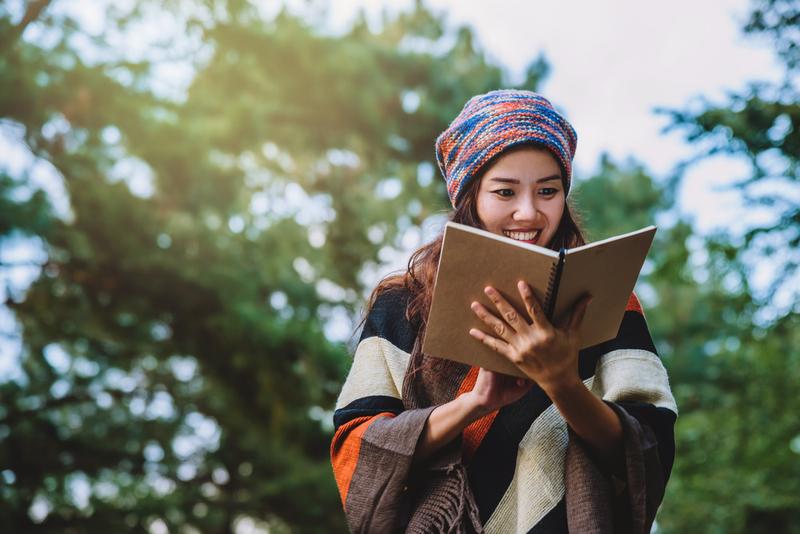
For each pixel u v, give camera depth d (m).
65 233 10.84
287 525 15.42
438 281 1.84
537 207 2.10
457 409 1.96
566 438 2.05
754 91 5.77
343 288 14.72
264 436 12.78
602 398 2.12
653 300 19.78
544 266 1.79
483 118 2.15
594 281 1.83
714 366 12.94
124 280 11.18
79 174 10.78
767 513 12.72
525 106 2.15
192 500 15.48
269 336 11.53
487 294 1.84
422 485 2.04
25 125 10.30
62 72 10.41
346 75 13.73
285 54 12.95
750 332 6.68
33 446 13.51
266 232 12.63
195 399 15.28
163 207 11.31
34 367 13.69
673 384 18.53
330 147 14.52
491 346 1.86
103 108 10.44
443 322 1.88
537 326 1.82
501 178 2.10
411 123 15.66
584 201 20.53
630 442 1.93
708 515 13.16
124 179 11.23
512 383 1.94
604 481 1.97
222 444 15.80
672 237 6.78
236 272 11.48
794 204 5.98
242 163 13.09
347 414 2.13
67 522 13.96
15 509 12.81
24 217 10.41
